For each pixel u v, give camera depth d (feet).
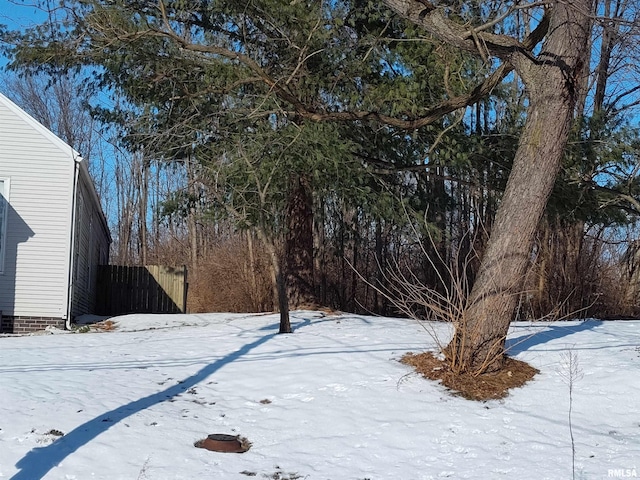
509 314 28.25
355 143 45.93
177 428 22.93
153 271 85.51
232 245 94.43
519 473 19.54
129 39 42.63
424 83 43.88
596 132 48.34
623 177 50.85
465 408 25.00
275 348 34.53
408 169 49.80
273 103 43.62
